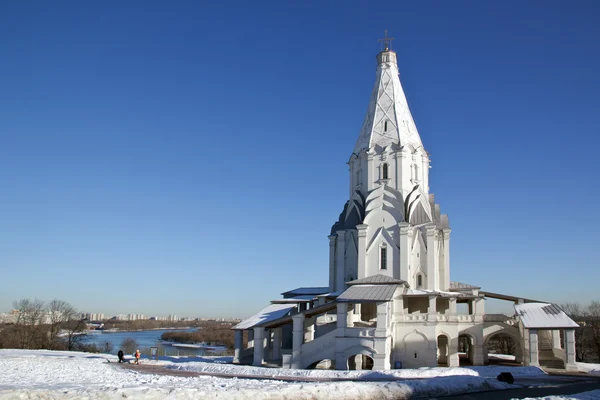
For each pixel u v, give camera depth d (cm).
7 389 3203
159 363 6259
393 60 8100
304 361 5822
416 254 6994
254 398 3212
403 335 6231
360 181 7725
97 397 2944
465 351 8969
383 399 3522
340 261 7406
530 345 5609
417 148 7569
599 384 4403
